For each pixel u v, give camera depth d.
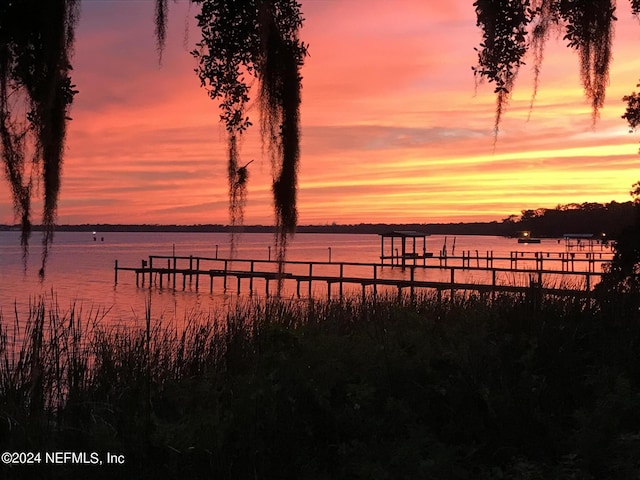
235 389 4.93
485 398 4.70
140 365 5.42
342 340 5.86
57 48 3.30
